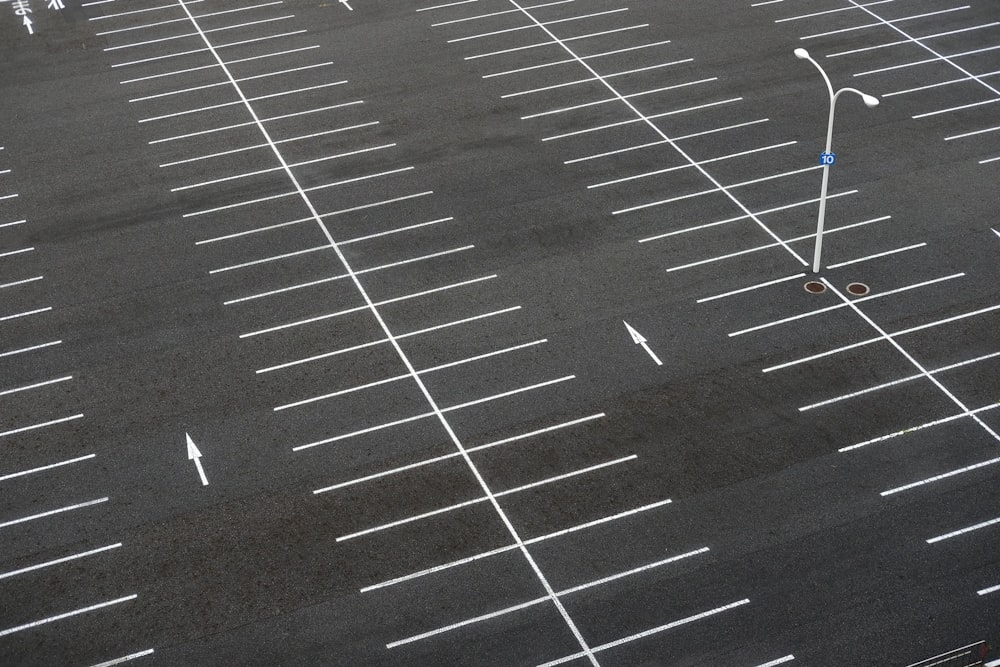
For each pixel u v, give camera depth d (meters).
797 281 21.22
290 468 17.45
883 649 14.20
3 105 28.95
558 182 24.70
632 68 29.58
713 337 19.86
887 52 29.77
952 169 24.50
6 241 23.42
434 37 31.80
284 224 23.61
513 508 16.58
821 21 31.70
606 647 14.42
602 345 19.78
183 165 25.98
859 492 16.56
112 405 18.88
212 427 18.33
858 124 26.41
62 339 20.52
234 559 15.90
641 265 21.86
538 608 15.00
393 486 17.05
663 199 23.91
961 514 16.12
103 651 14.63
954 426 17.69
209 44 31.88
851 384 18.64
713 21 32.00
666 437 17.73
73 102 29.00
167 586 15.52
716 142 25.97
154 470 17.50
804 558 15.54
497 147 26.19
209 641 14.70
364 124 27.41
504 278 21.66
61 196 24.92
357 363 19.61
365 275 21.92
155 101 28.92
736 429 17.84
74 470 17.56
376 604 15.14
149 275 22.19
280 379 19.33
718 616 14.77
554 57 30.34
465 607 15.05
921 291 20.78
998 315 20.06
